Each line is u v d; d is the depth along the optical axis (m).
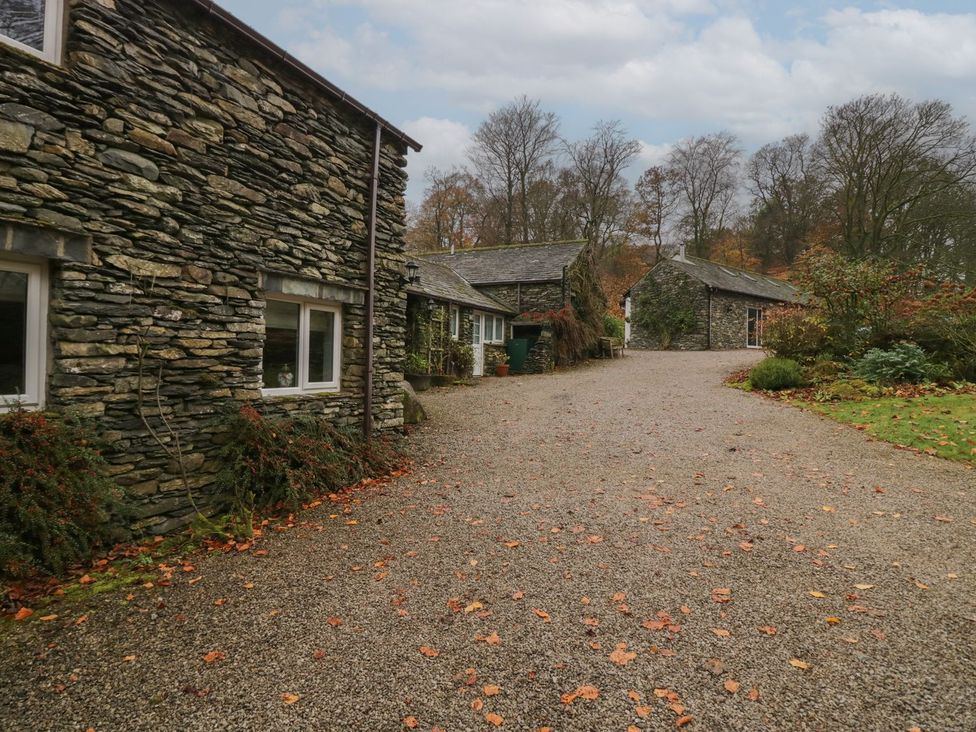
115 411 4.16
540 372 17.59
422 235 34.03
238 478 4.94
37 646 2.85
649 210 36.03
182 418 4.66
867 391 9.82
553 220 33.00
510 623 3.07
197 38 4.67
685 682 2.54
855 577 3.56
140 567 3.82
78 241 3.88
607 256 34.22
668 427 8.31
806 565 3.75
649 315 26.47
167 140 4.44
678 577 3.60
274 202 5.43
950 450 6.48
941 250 23.28
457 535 4.42
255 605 3.30
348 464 5.92
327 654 2.79
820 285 12.39
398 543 4.27
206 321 4.81
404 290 7.59
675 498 5.21
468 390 12.89
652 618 3.10
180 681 2.58
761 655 2.74
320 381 6.37
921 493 5.21
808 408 9.37
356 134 6.58
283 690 2.51
